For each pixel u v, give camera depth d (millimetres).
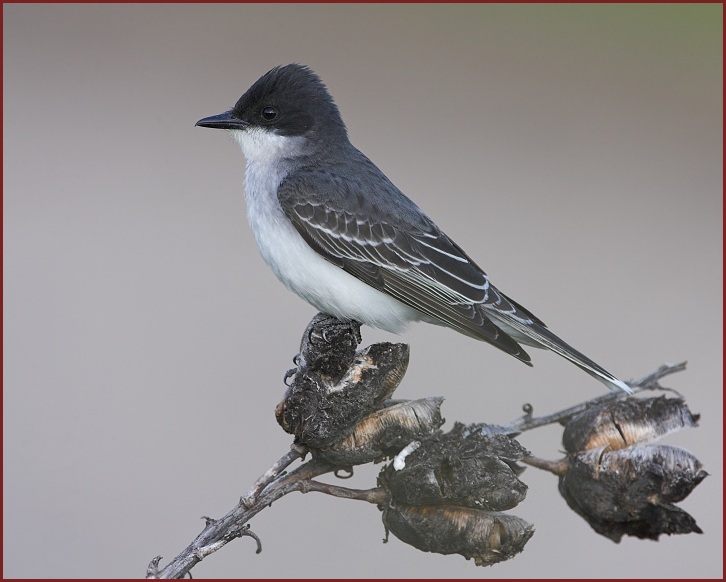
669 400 4941
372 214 5070
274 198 5074
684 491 4930
